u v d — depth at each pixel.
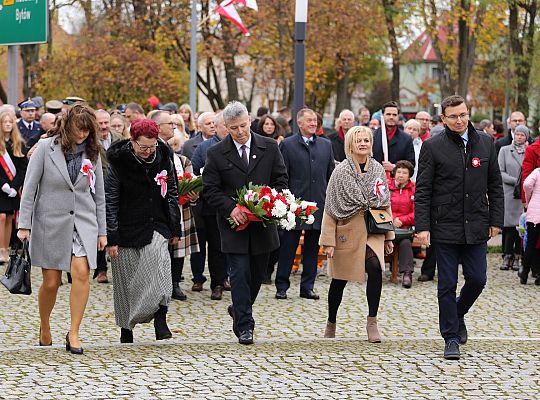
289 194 12.38
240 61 56.00
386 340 12.60
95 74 43.88
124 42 46.38
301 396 9.66
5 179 19.91
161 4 47.62
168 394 9.62
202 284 17.25
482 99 75.94
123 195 11.91
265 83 51.84
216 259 16.41
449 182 11.76
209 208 16.23
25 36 23.19
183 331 13.68
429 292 17.44
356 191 12.55
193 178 15.75
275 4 48.91
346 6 50.28
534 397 9.78
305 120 16.52
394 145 19.45
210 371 10.59
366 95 94.06
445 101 11.80
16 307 15.30
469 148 11.81
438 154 11.78
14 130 20.11
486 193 11.88
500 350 11.98
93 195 11.70
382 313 15.30
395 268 18.41
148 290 11.85
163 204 12.09
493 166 11.91
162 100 44.94
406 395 9.77
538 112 48.41
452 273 11.70
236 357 11.31
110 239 11.81
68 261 11.50
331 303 13.00
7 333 13.37
